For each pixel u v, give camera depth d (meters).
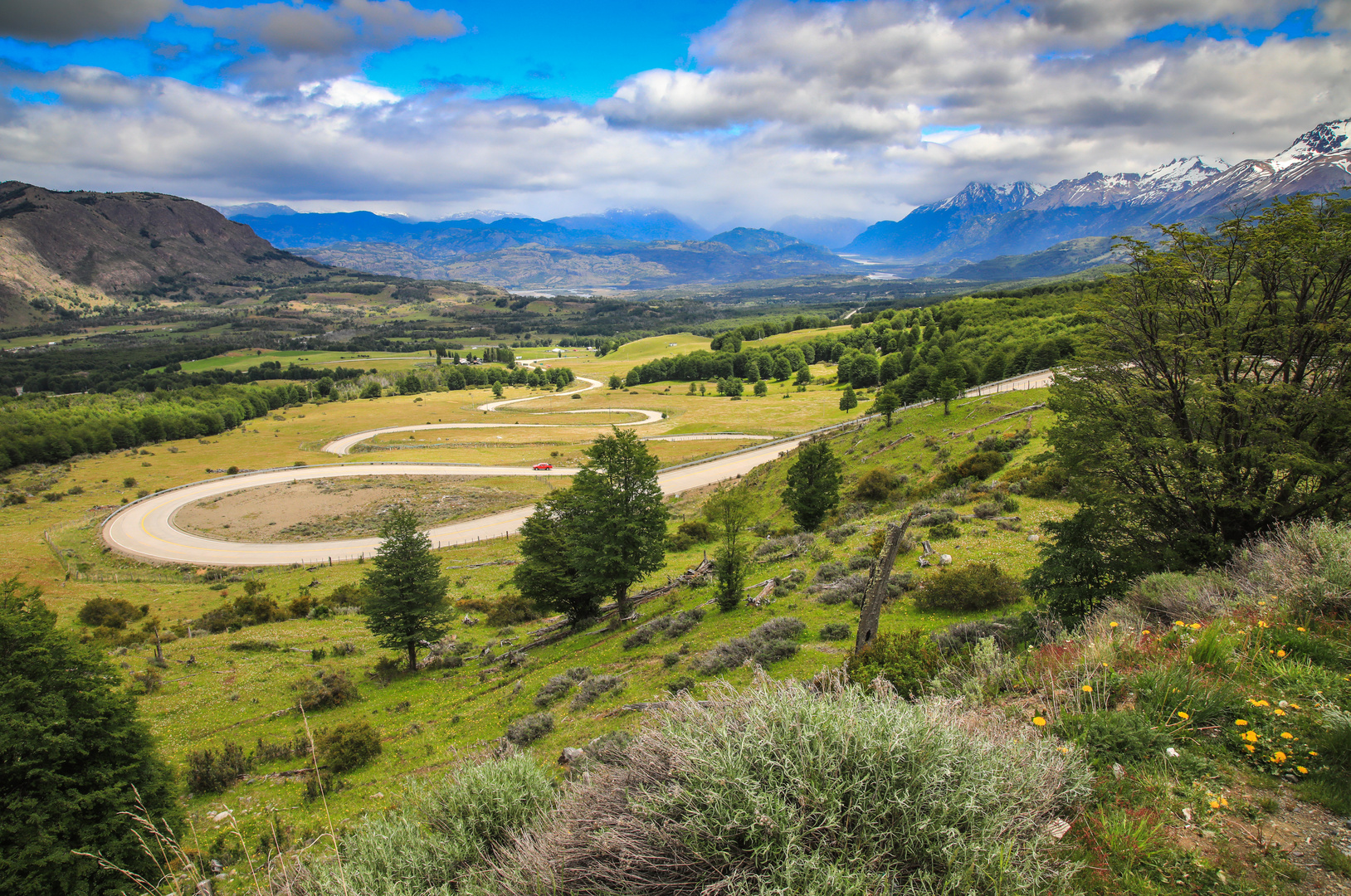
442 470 101.94
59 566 66.50
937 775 4.46
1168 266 18.20
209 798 19.88
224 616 47.03
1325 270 16.47
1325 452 16.38
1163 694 6.41
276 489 93.12
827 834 4.44
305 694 30.38
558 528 38.69
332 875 6.18
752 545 43.19
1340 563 8.66
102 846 14.09
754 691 5.62
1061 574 15.00
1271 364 17.61
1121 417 18.69
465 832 6.82
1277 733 5.62
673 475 88.94
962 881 4.07
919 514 32.69
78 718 14.63
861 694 5.59
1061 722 6.13
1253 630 7.79
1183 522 17.50
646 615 33.38
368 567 62.25
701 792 4.68
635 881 4.63
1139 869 4.39
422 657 36.47
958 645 14.38
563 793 7.37
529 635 38.25
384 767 20.47
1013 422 53.59
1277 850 4.41
